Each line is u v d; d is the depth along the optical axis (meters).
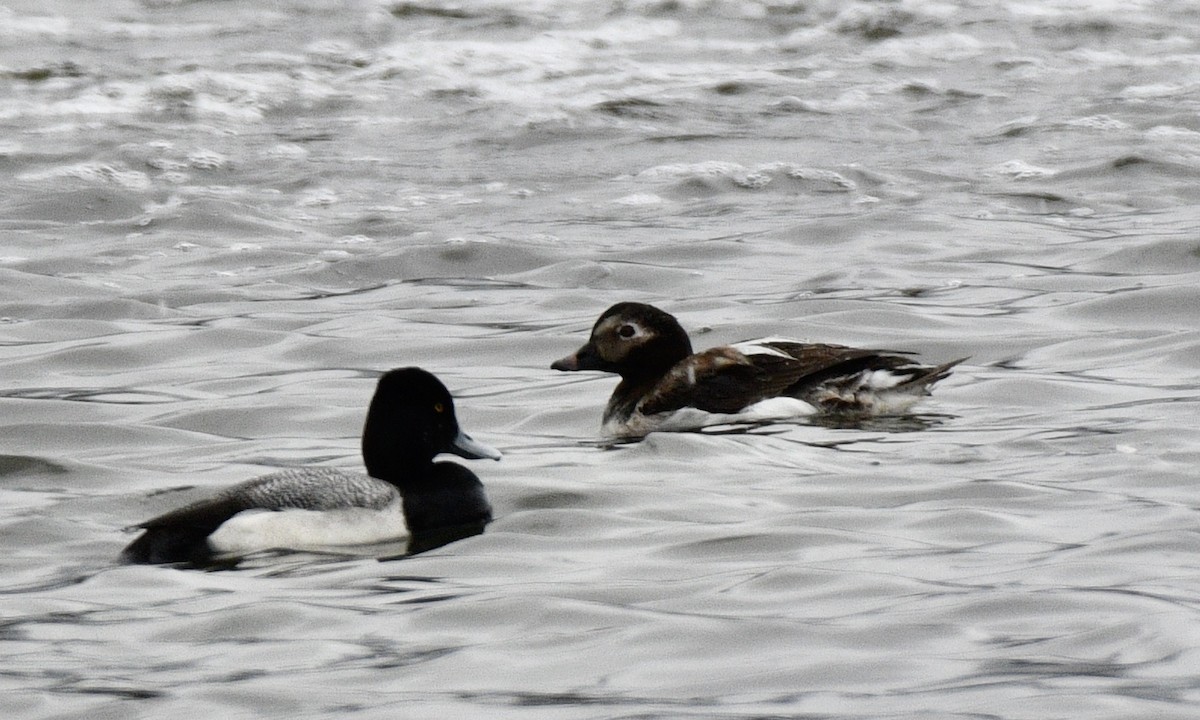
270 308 19.69
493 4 40.03
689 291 20.03
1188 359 15.86
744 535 10.62
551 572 9.98
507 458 13.25
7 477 12.98
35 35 37.31
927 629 8.64
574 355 14.98
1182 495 11.23
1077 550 9.92
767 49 36.88
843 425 13.91
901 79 33.81
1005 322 17.88
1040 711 7.52
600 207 24.86
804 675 8.10
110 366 17.30
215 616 9.24
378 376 16.61
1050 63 34.84
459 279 21.09
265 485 10.98
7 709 7.96
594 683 8.10
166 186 26.67
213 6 40.16
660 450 13.09
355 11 39.56
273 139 29.75
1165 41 36.53
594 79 33.97
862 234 22.59
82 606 9.52
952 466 12.34
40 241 23.52
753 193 25.59
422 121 30.95
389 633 8.89
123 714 7.87
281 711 7.84
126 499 12.21
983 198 24.55
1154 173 25.61
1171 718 7.41
